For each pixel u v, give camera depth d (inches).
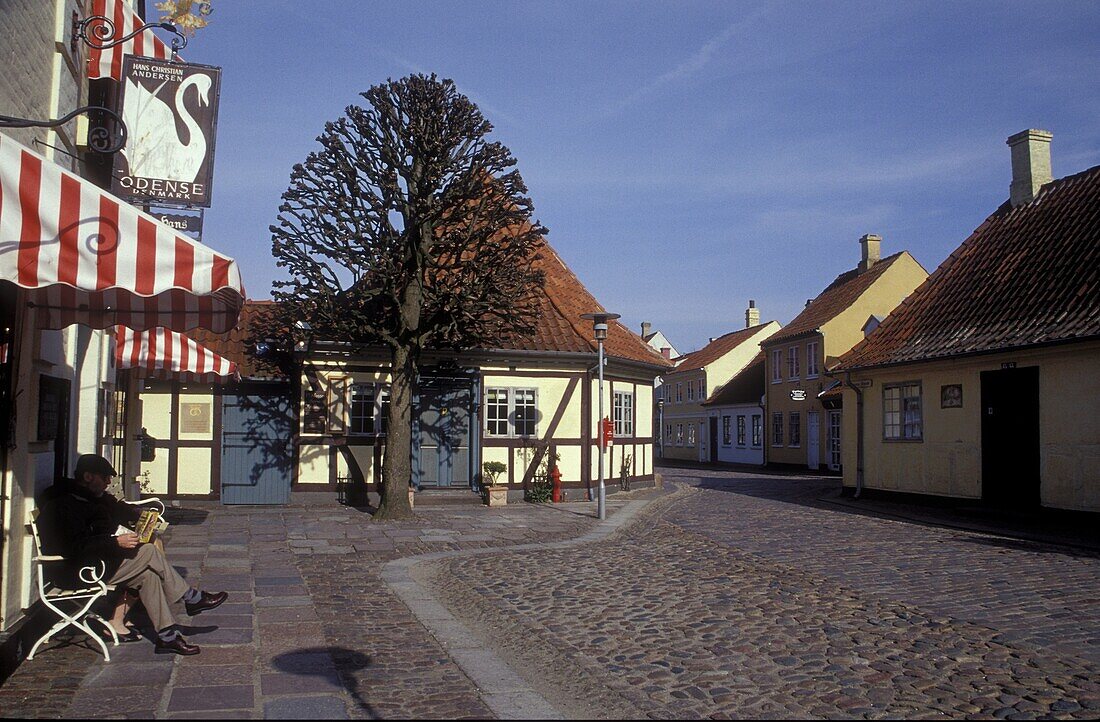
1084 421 546.3
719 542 487.5
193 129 312.8
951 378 666.2
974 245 754.8
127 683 214.8
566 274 871.7
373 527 554.3
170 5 307.0
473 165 600.7
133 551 242.8
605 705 209.6
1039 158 756.0
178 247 195.0
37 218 181.5
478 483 726.5
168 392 676.1
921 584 357.7
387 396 705.6
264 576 374.9
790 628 283.0
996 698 212.5
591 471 764.0
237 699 204.4
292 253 581.3
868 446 767.1
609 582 366.3
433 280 608.4
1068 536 506.3
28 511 240.5
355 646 257.9
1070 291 591.2
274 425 690.2
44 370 252.1
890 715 201.3
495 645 266.4
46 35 259.6
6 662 214.4
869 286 1355.8
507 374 742.5
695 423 1887.3
